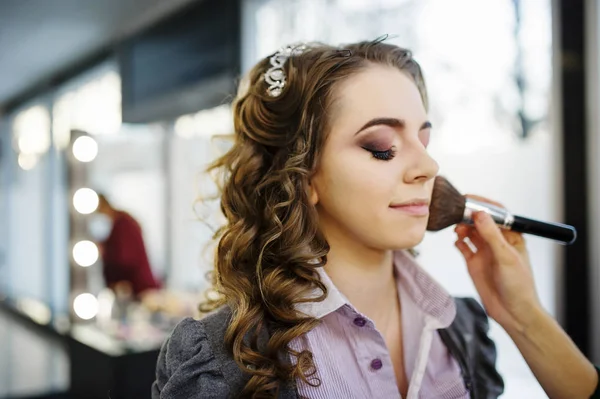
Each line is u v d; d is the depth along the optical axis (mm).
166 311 1736
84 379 1706
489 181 1261
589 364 609
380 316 600
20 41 2270
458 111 1279
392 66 553
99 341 1674
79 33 2201
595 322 1138
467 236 650
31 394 1943
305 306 531
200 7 1865
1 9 1949
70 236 1958
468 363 628
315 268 535
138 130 2004
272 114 575
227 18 1750
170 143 1923
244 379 498
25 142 2947
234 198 588
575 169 1151
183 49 1924
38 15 1999
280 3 1634
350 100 519
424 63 1312
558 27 1152
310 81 538
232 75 1726
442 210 570
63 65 2566
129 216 1909
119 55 2209
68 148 2004
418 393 561
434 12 1295
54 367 2262
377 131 512
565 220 1162
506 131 1240
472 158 1274
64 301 2521
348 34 1437
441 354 614
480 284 641
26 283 2963
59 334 2547
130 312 1809
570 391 600
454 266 1291
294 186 537
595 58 1114
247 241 562
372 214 512
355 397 519
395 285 633
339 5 1455
